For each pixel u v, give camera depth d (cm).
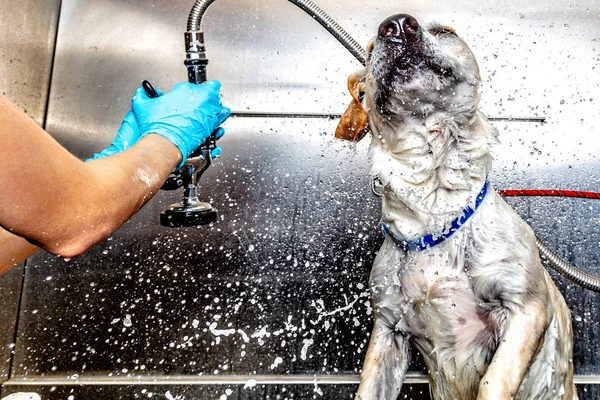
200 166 152
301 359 228
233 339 229
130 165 115
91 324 233
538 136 232
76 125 242
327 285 230
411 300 164
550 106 233
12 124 89
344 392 221
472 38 238
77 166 100
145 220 235
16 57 228
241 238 233
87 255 235
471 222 158
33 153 91
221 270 232
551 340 167
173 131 133
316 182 234
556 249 227
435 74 151
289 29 241
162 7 245
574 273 177
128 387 225
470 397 165
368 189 232
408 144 157
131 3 246
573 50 235
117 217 107
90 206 100
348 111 170
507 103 234
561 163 231
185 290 232
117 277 234
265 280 231
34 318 233
